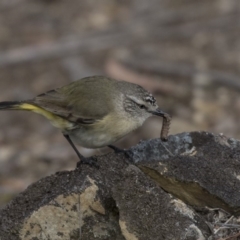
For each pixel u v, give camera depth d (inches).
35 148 629.9
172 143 345.4
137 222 298.5
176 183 321.1
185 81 727.7
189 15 867.4
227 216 317.7
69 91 387.5
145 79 721.0
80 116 375.9
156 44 811.4
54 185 327.6
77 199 314.8
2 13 894.4
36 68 771.4
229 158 340.5
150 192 302.7
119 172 328.2
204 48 794.8
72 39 818.8
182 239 293.9
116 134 383.6
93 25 856.9
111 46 808.3
